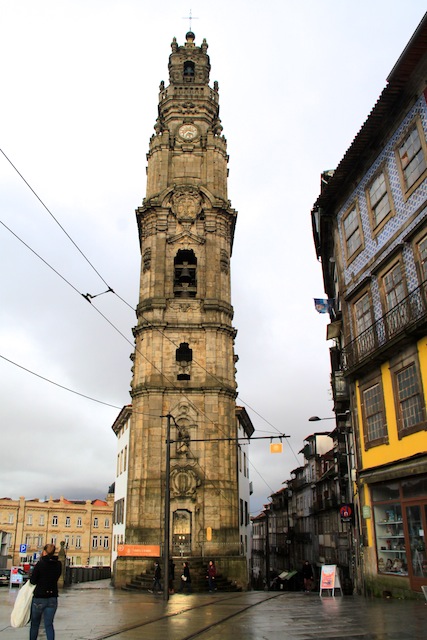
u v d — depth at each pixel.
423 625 11.10
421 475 16.16
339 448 31.42
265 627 12.30
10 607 18.11
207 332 37.69
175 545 33.50
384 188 19.80
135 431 35.75
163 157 42.84
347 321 22.05
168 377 36.62
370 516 19.09
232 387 37.38
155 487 34.06
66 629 12.95
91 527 92.25
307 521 61.56
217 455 35.06
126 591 29.73
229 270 40.78
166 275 39.44
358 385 20.72
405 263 18.06
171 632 12.07
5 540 86.12
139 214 41.59
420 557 15.98
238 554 33.88
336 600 18.42
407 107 18.30
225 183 43.12
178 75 47.16
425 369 16.48
